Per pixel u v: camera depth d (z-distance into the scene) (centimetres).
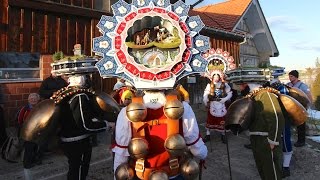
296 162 598
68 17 775
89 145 355
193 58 237
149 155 228
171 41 240
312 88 1805
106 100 332
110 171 507
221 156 614
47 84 600
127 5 240
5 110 668
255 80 388
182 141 219
